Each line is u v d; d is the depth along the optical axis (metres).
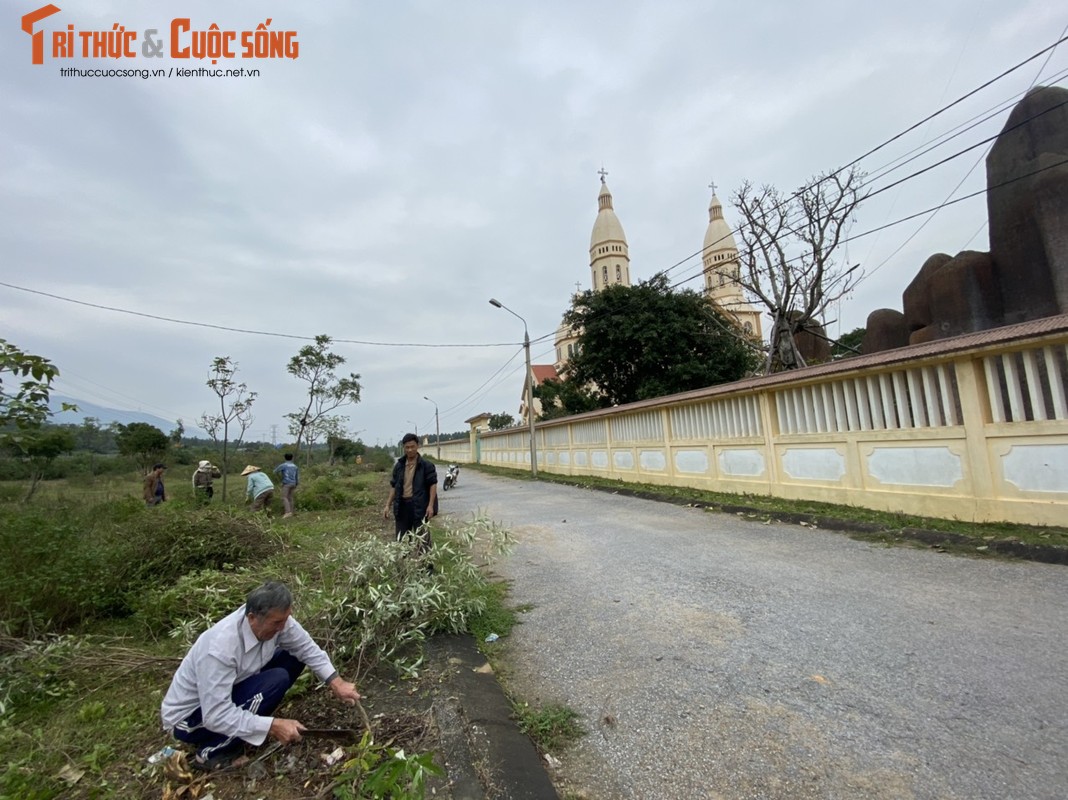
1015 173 10.46
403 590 3.53
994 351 5.54
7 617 3.84
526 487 16.12
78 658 3.32
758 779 2.14
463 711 2.72
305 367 21.88
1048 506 5.20
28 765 2.41
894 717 2.50
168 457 24.81
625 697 2.88
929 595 4.06
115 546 5.43
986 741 2.28
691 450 11.09
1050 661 2.92
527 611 4.38
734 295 31.52
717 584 4.69
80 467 25.72
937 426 6.22
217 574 4.79
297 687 2.93
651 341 22.56
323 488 13.52
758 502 8.52
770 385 8.58
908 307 12.39
